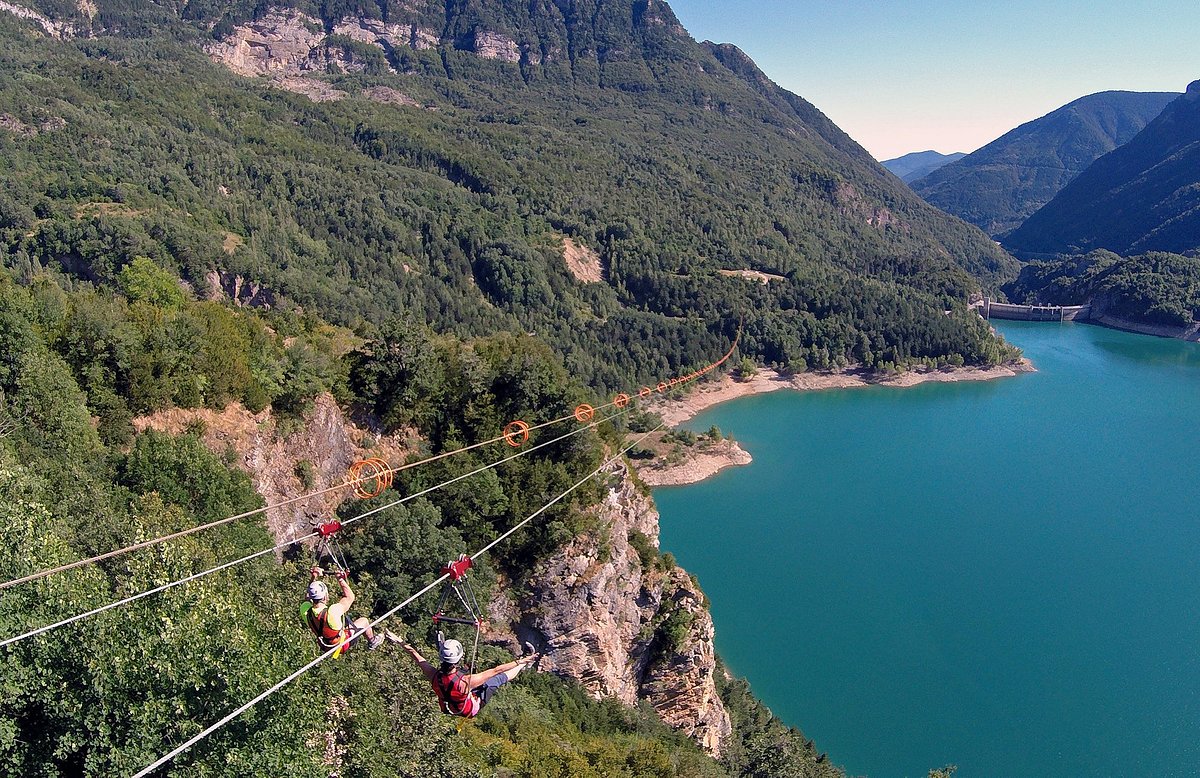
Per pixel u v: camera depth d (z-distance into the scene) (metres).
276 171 195.62
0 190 131.88
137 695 20.36
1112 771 61.25
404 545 41.25
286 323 56.53
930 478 127.88
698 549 100.31
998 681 72.06
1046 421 160.38
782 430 157.00
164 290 66.50
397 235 188.38
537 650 47.50
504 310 185.50
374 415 48.06
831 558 97.69
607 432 56.50
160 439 34.56
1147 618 82.69
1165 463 133.75
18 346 33.72
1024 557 97.88
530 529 47.53
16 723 19.86
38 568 21.02
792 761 53.56
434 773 27.97
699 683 54.44
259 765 20.69
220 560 29.19
